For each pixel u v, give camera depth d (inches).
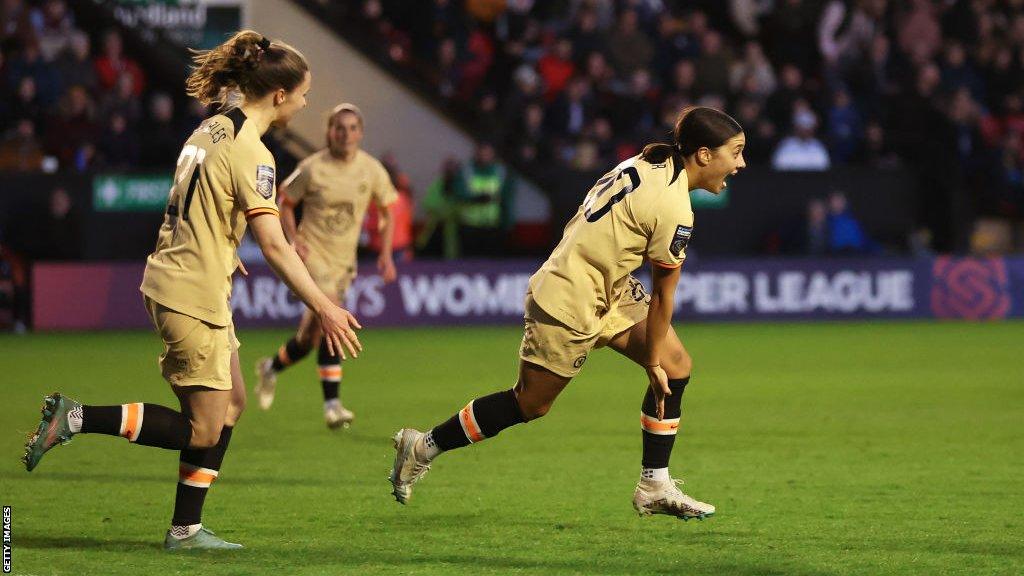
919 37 3016.7
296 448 1120.2
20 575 657.0
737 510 846.5
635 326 788.6
